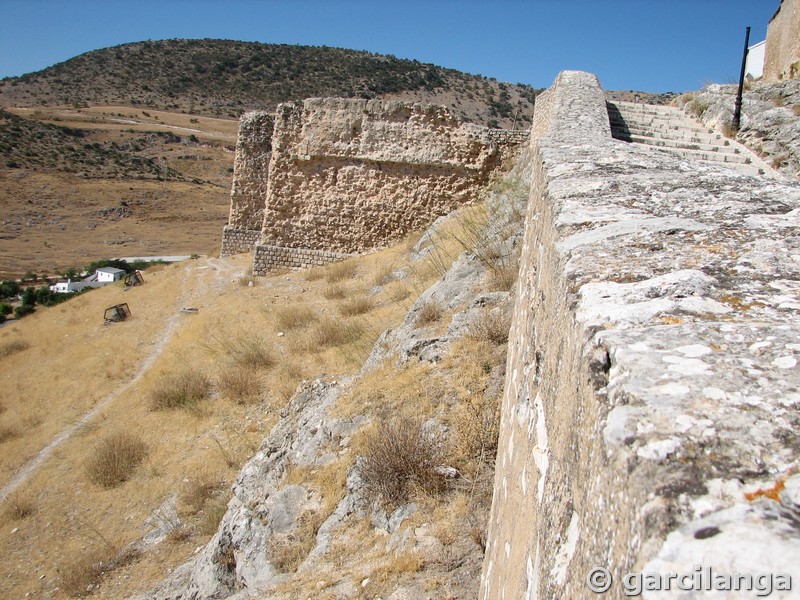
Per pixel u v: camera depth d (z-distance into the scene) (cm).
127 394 1391
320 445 667
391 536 483
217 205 8331
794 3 1484
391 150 1966
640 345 136
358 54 12200
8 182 7619
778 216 236
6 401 1577
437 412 596
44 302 3791
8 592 862
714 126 1234
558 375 190
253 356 1316
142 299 2181
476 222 1377
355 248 2038
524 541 210
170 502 976
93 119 10900
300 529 567
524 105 8019
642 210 264
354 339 1255
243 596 490
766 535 84
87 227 6875
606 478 113
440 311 875
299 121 2028
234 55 13762
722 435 103
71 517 1005
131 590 793
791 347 127
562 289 205
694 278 173
